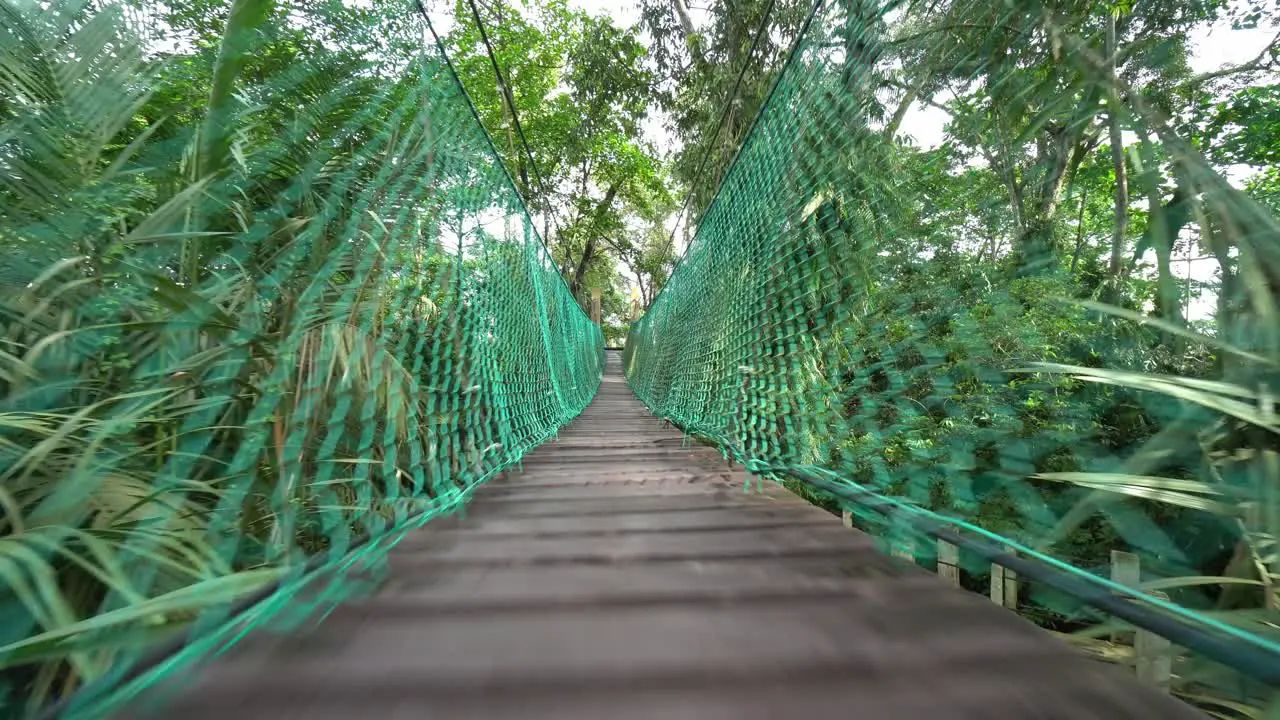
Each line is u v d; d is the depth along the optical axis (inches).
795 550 55.2
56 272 43.6
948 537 45.9
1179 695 39.9
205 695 28.4
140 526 39.2
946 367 80.4
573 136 515.8
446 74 98.5
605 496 82.0
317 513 55.4
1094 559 58.8
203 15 57.8
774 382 109.5
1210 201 45.1
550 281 233.3
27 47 46.3
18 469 39.3
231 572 42.0
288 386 54.1
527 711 27.8
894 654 33.3
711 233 186.9
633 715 27.5
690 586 45.1
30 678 32.1
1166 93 72.3
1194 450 51.2
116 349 48.7
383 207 76.4
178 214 51.3
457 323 97.3
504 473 102.6
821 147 100.3
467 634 36.2
